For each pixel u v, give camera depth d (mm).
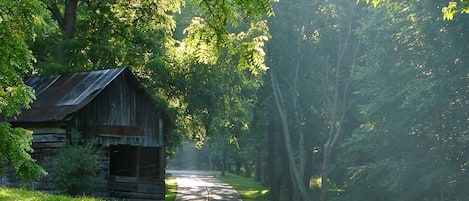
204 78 37500
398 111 39562
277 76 53938
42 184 27875
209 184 72500
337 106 53000
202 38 15141
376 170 39875
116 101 30391
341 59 50844
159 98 36500
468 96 36188
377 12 41875
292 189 58656
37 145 28375
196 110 38531
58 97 29719
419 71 39469
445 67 37750
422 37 39125
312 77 53969
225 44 15109
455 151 37219
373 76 42719
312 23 52031
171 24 39719
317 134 55812
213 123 41250
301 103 54938
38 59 37344
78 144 27812
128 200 30547
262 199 57125
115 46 37781
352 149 43344
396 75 40781
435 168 37469
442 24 36656
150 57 38094
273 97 54000
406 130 39344
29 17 16609
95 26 38656
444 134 37406
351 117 53656
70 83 31047
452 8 17156
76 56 36031
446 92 36094
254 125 59156
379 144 41281
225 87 39344
